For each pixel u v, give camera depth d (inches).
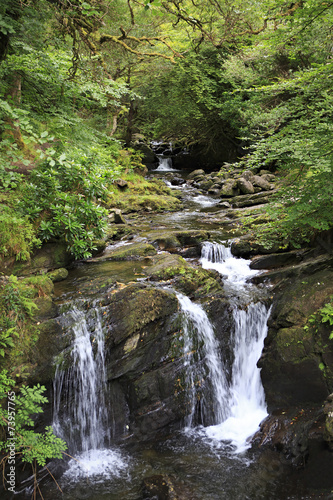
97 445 197.5
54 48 329.4
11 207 247.8
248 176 612.1
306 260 274.8
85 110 540.7
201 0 305.9
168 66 654.5
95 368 198.4
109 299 210.5
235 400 227.8
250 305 238.7
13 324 183.6
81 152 295.0
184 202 565.3
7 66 269.9
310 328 202.4
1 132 280.2
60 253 262.4
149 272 255.0
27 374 177.9
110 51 448.1
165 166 960.3
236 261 312.7
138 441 200.4
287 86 243.1
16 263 234.8
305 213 227.6
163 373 208.1
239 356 235.0
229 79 642.8
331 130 207.6
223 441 199.5
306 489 159.5
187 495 161.6
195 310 226.5
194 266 272.2
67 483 173.5
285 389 205.3
